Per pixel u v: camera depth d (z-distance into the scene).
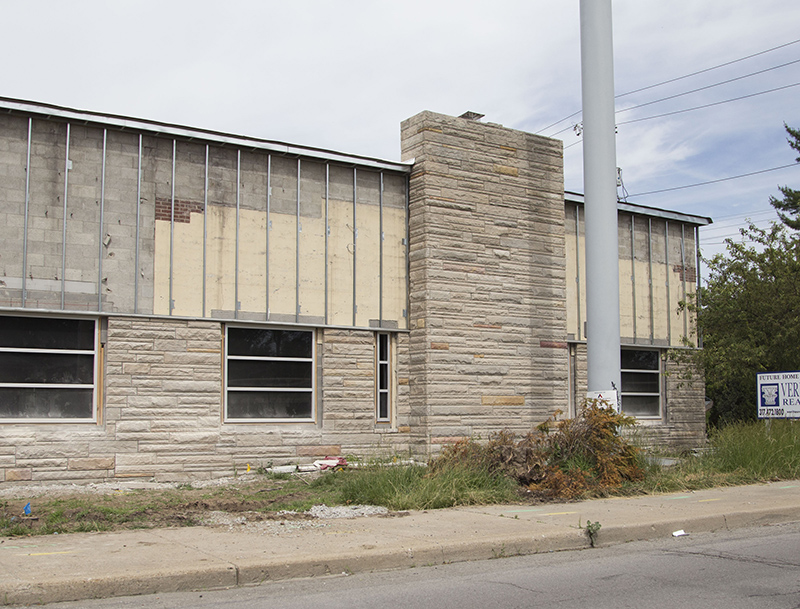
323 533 9.25
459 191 17.36
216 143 15.30
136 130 14.55
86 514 10.38
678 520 10.32
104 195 14.30
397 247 17.23
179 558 7.75
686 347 22.03
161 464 14.23
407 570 8.09
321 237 16.34
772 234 20.86
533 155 18.59
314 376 16.09
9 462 13.11
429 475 12.52
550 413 18.09
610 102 16.28
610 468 13.48
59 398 13.77
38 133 13.88
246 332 15.51
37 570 7.15
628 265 21.48
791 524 11.09
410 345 17.06
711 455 15.95
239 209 15.52
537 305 18.22
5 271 13.40
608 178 16.06
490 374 17.31
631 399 21.20
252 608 6.48
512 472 13.13
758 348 19.64
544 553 9.02
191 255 14.97
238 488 13.21
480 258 17.50
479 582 7.49
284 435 15.43
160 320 14.54
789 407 16.20
